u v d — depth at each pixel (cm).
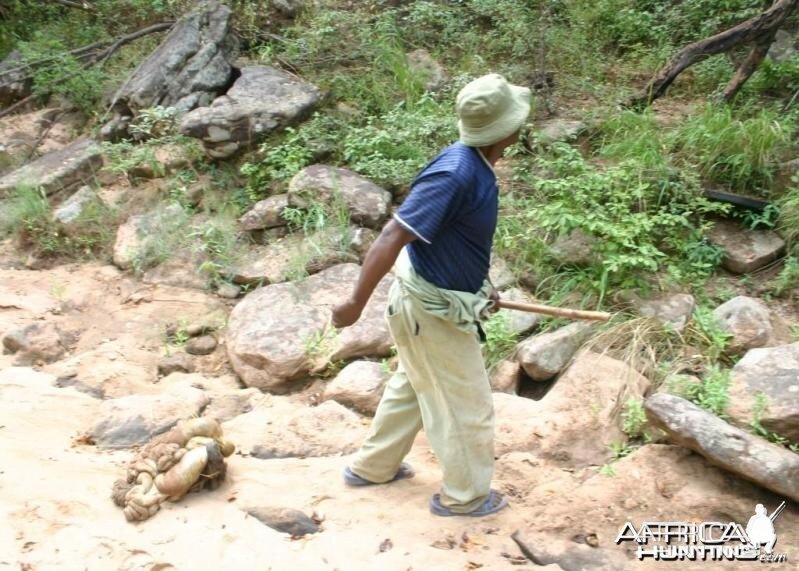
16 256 602
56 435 407
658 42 779
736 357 433
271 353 453
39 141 731
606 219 493
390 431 355
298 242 553
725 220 533
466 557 323
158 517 348
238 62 754
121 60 805
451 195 297
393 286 330
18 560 320
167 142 650
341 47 740
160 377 473
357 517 347
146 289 548
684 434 354
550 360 437
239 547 329
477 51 762
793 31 749
